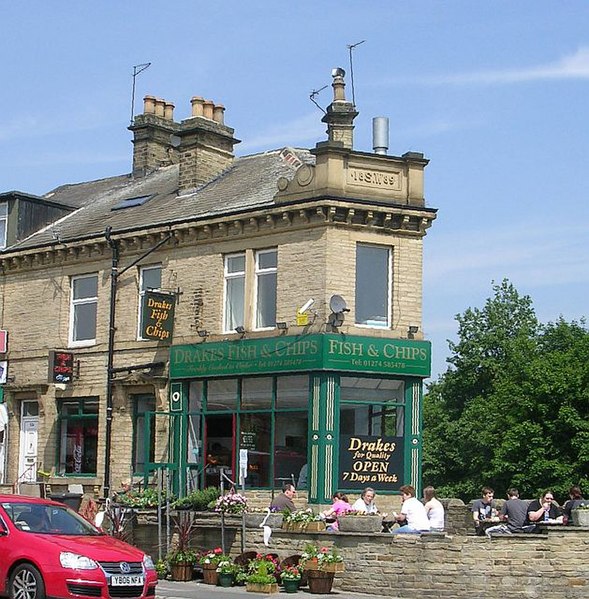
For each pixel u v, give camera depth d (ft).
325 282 81.76
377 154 84.23
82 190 120.37
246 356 85.30
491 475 176.76
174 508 77.36
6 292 107.04
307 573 65.31
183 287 91.91
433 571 63.77
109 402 95.25
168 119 117.60
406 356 83.20
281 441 83.87
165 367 91.81
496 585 62.95
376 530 66.33
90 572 51.26
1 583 52.21
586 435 165.78
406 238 85.10
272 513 71.46
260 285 87.45
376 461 82.17
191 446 89.66
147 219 97.96
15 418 103.40
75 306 101.81
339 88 92.22
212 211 91.50
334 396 80.89
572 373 174.29
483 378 222.28
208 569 69.46
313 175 83.20
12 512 55.36
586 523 65.26
